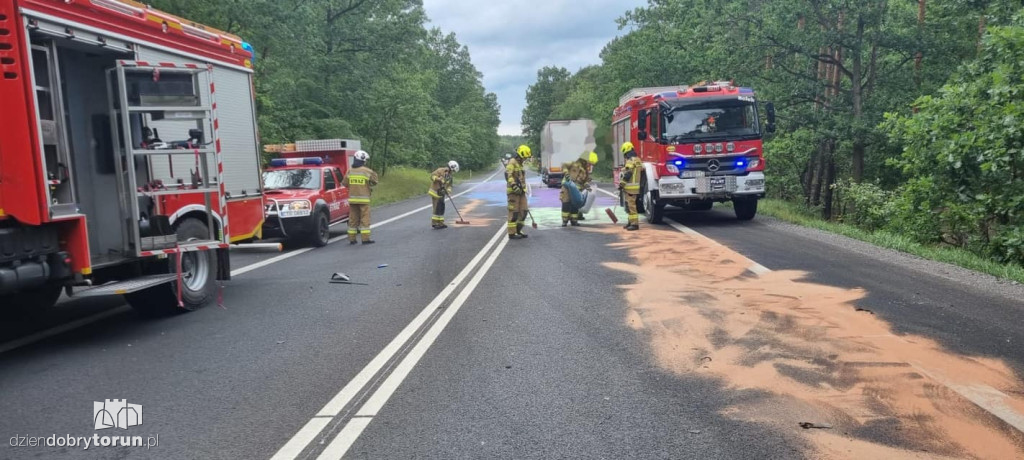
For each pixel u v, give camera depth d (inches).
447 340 247.4
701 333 246.2
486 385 197.9
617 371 207.6
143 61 273.7
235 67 370.0
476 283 357.1
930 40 756.6
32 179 227.9
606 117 1905.8
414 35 1288.1
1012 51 468.4
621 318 272.5
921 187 526.3
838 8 741.3
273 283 382.9
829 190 837.8
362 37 1232.2
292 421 174.1
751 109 592.4
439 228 661.3
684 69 1186.0
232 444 160.7
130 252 279.0
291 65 1030.4
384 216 856.9
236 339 258.8
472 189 1556.3
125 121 270.8
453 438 161.2
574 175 663.1
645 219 669.3
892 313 266.8
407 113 1539.1
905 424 162.6
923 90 797.2
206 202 315.6
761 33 783.1
